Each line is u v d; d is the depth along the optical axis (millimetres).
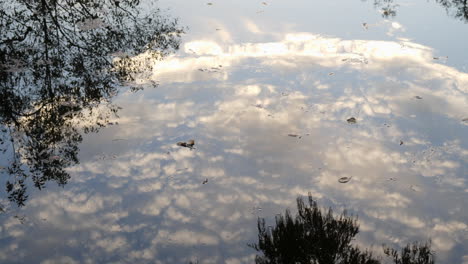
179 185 3572
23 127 4418
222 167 3818
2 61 5625
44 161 3885
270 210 3281
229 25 7355
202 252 2883
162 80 5496
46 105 4832
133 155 3988
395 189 3541
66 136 4289
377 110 4777
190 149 4082
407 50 6332
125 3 8000
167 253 2873
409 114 4691
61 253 2852
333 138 4270
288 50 6395
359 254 2783
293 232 2852
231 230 3082
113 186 3551
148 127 4453
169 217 3209
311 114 4703
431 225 3150
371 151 4055
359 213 3256
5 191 3475
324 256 2730
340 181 3631
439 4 8461
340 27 7293
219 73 5672
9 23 6695
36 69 5559
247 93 5148
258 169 3797
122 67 5812
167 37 6801
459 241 3002
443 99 4980
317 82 5430
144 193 3471
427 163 3887
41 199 3385
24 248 2883
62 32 6633
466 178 3684
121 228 3090
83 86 5277
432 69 5723
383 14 7926
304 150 4074
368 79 5484
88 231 3055
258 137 4281
